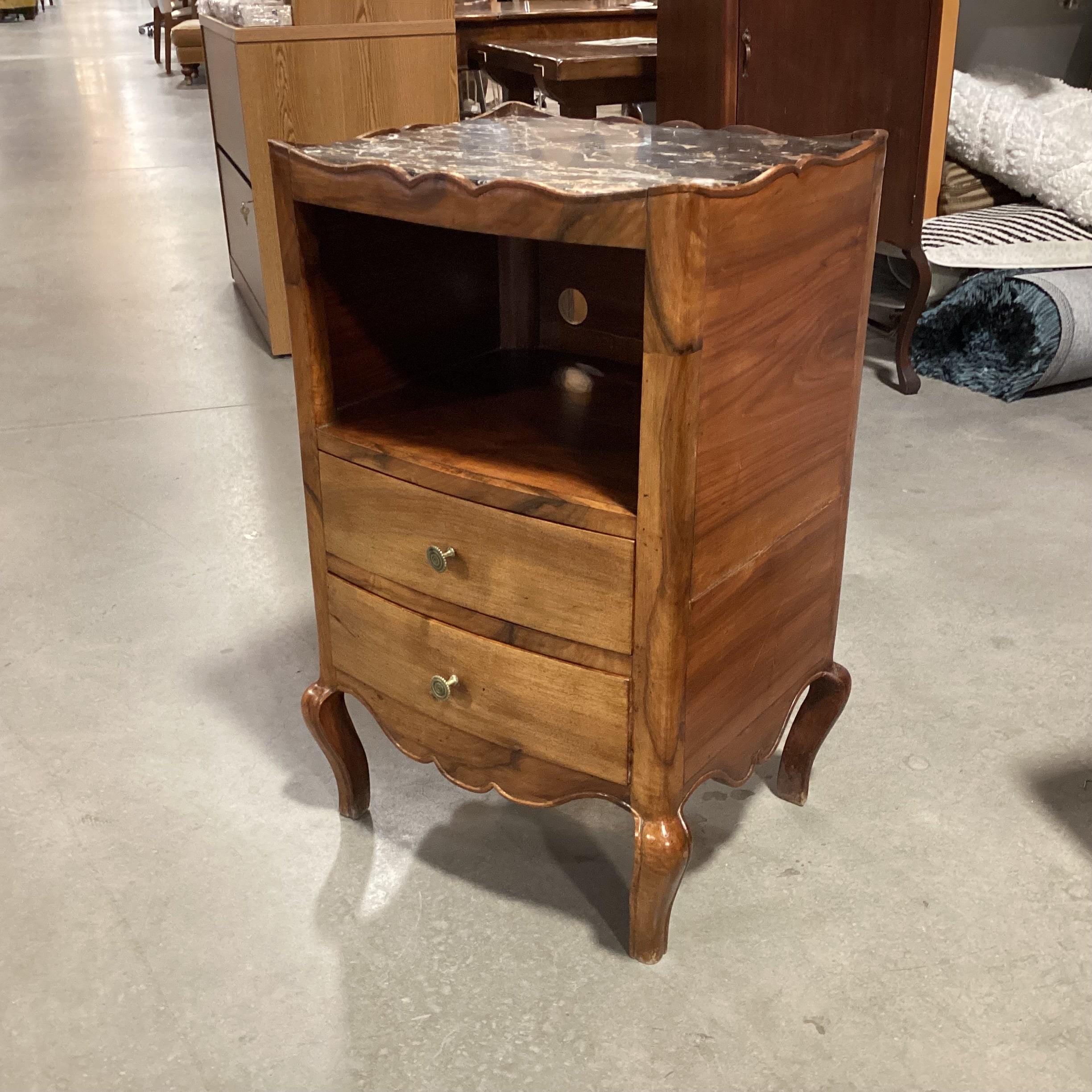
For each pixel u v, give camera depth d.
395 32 3.00
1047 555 2.18
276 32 2.90
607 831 1.52
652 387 1.01
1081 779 1.60
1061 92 3.33
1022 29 3.76
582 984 1.28
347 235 1.28
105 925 1.37
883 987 1.27
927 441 2.67
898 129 2.73
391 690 1.36
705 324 1.00
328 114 3.03
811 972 1.29
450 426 1.29
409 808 1.57
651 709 1.13
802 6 2.80
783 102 2.94
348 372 1.33
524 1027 1.23
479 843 1.50
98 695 1.80
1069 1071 1.16
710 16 2.97
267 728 1.73
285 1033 1.22
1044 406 2.87
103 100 8.06
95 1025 1.23
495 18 3.88
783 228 1.06
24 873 1.44
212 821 1.54
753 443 1.13
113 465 2.60
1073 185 3.08
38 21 14.26
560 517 1.11
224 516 2.37
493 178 1.07
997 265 2.95
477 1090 1.15
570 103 3.51
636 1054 1.19
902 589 2.07
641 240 0.96
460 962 1.31
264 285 3.17
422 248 1.39
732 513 1.13
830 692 1.46
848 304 1.23
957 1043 1.20
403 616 1.29
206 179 5.50
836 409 1.27
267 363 3.24
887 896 1.39
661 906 1.25
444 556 1.20
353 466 1.26
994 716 1.73
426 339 1.44
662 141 1.34
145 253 4.32
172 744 1.69
